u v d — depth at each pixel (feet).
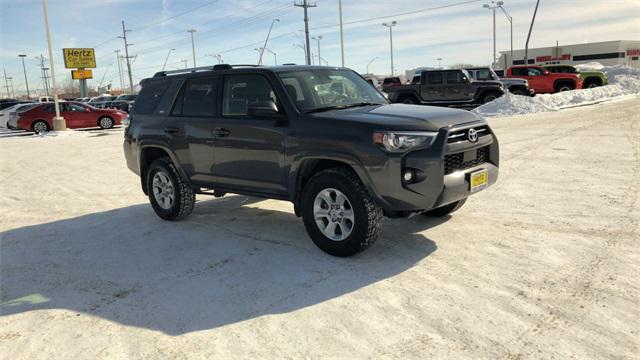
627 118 48.34
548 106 67.00
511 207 19.97
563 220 17.93
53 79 75.77
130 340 11.45
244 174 17.71
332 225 15.55
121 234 19.81
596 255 14.55
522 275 13.52
